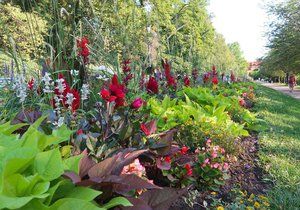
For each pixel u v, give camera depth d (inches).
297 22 1089.4
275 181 159.0
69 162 66.8
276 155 204.8
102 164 70.3
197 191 136.0
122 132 107.7
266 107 473.7
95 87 151.6
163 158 118.6
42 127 99.4
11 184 52.6
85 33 175.5
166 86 267.1
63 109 102.6
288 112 452.8
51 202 59.4
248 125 286.5
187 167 127.0
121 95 107.6
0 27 151.5
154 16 258.7
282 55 1114.1
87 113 118.6
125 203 61.7
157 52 265.1
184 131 174.6
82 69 145.5
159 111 188.7
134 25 214.2
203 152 150.6
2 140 67.1
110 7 197.9
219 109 235.8
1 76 177.5
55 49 153.9
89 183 63.6
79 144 92.1
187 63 390.3
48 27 154.3
